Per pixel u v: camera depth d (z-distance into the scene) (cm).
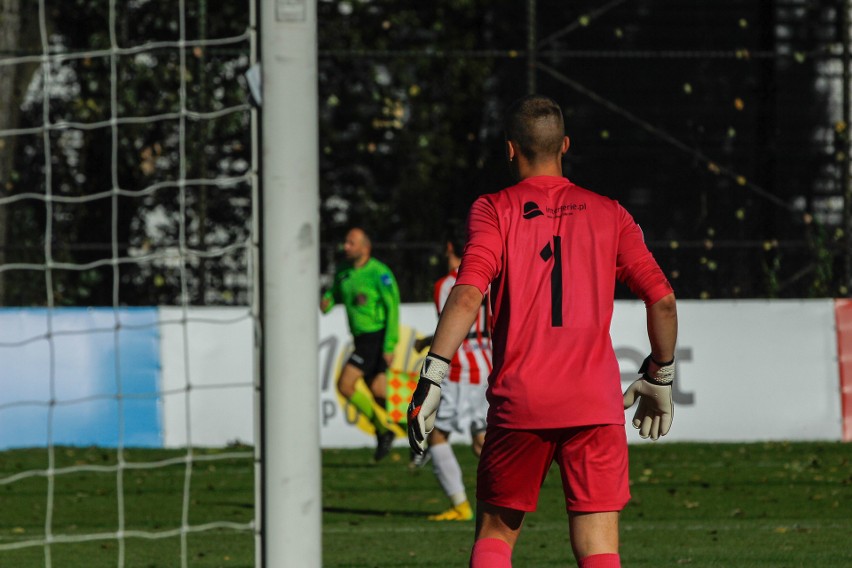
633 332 4603
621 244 1357
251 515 3123
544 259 1332
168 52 6738
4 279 5769
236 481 3819
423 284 5428
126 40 6700
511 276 1330
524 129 1395
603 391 1309
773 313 4666
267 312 1315
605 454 1312
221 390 4519
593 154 7375
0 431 4406
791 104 7512
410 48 7781
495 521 1359
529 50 5341
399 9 7719
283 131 1315
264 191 1318
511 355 1320
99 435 4475
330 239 7588
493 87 7669
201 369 4509
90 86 6806
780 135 7462
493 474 1341
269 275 1315
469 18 7812
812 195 7362
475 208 1366
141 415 4484
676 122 7456
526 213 1347
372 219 7588
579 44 7619
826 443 4591
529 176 1398
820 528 2812
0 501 3378
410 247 5341
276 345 1312
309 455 1314
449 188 7656
